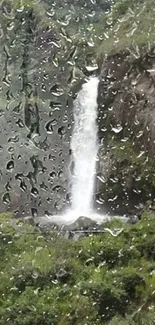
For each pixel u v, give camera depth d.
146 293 7.98
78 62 13.84
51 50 12.98
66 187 14.71
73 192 15.38
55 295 8.15
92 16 13.34
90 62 13.94
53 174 13.87
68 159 14.70
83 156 15.81
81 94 15.27
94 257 9.04
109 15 14.63
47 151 13.74
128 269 8.47
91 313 7.68
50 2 12.96
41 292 8.30
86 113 15.62
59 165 14.16
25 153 13.18
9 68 13.07
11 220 11.40
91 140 16.12
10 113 13.02
